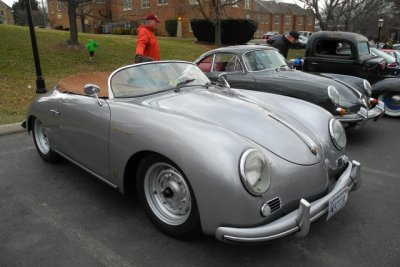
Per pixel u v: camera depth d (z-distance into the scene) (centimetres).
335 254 265
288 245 274
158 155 259
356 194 362
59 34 1800
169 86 344
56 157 422
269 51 651
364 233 291
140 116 276
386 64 827
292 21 6269
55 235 285
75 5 1534
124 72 333
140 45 543
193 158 233
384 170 431
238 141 238
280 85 553
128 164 288
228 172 223
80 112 327
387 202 345
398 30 4722
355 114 520
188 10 3350
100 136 305
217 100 323
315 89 521
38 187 370
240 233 223
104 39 1889
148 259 256
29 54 1335
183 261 255
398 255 264
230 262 254
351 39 764
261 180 228
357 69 762
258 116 296
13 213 318
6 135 553
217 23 2473
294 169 250
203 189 230
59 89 388
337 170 296
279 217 240
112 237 282
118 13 3922
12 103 774
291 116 327
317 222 306
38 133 431
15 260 254
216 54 638
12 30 1622
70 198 346
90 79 398
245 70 597
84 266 249
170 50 1967
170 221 273
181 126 252
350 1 3106
